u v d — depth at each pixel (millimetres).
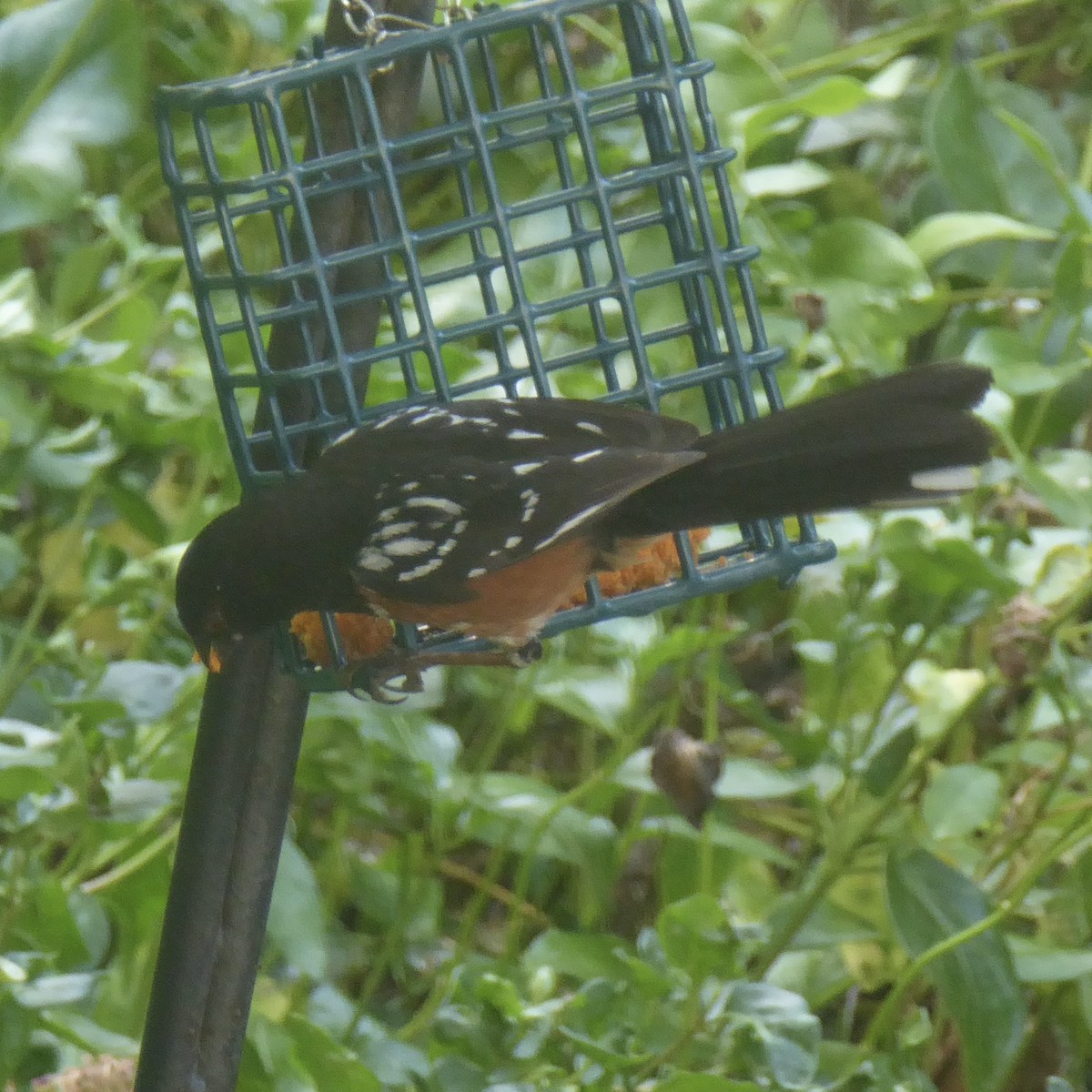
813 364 9375
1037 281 9164
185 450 9273
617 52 8812
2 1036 6168
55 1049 6734
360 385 6488
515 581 5480
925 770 8203
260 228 9727
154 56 10055
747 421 5566
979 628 8195
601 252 8555
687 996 6555
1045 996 8383
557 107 6398
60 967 6723
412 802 8492
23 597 9188
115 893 7234
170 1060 6277
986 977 6934
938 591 7215
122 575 7547
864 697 7941
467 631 5668
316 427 6246
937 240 7961
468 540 5422
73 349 7699
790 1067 6211
